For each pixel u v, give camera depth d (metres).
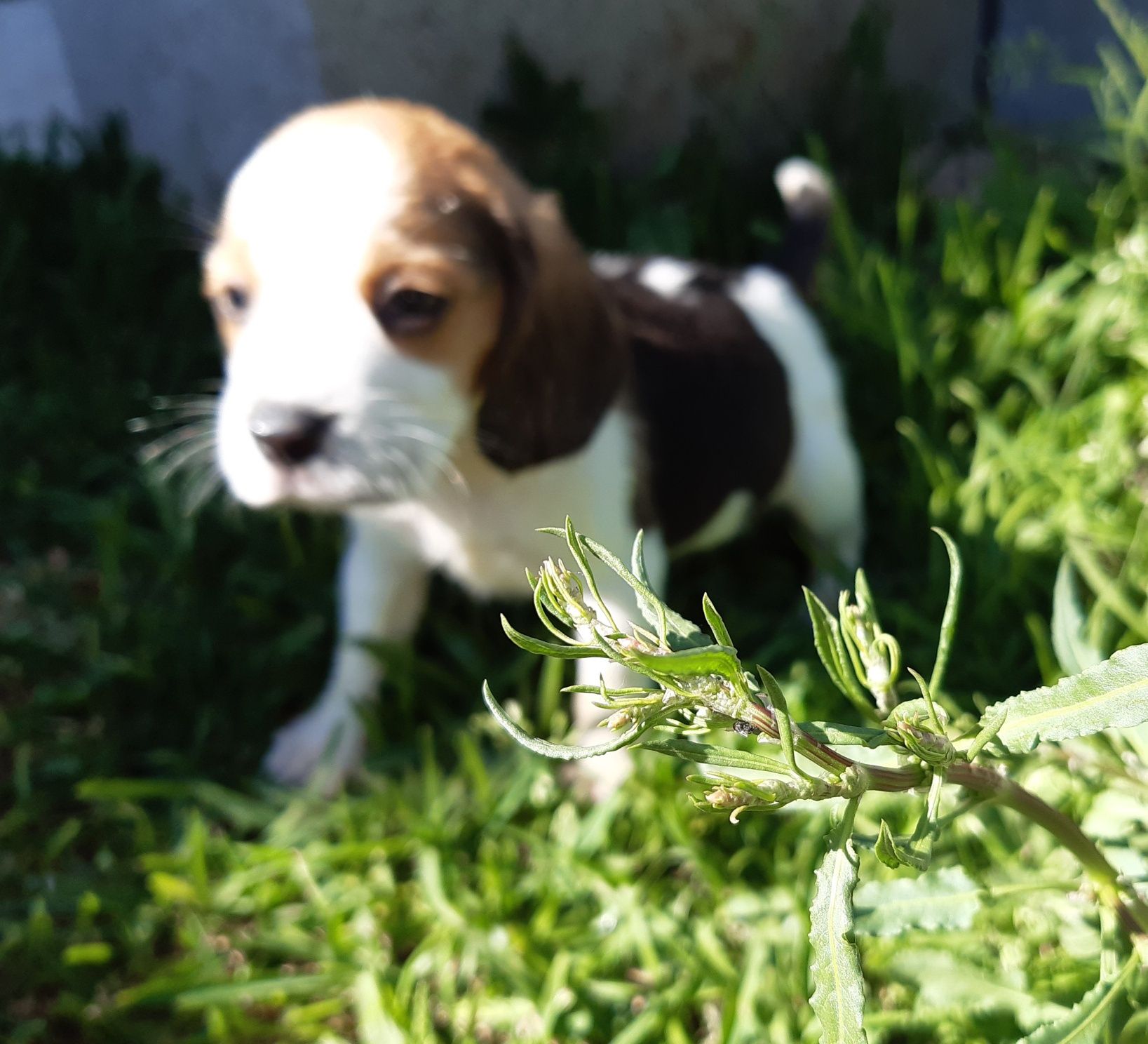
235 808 0.33
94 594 0.41
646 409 0.34
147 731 0.36
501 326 0.28
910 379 0.44
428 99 0.56
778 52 0.60
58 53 0.59
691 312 0.37
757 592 0.41
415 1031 0.27
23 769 0.33
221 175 0.58
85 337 0.49
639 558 0.14
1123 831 0.23
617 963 0.29
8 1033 0.28
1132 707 0.14
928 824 0.14
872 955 0.27
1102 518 0.38
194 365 0.48
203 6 0.54
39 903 0.30
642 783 0.32
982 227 0.49
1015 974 0.24
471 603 0.39
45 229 0.54
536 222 0.29
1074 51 0.63
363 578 0.35
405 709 0.35
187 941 0.29
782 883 0.30
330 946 0.29
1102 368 0.44
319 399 0.25
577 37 0.57
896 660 0.16
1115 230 0.49
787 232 0.42
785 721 0.13
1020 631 0.36
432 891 0.30
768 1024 0.27
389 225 0.25
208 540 0.41
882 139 0.60
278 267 0.25
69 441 0.44
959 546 0.38
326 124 0.27
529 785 0.32
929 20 0.63
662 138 0.61
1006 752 0.15
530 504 0.31
